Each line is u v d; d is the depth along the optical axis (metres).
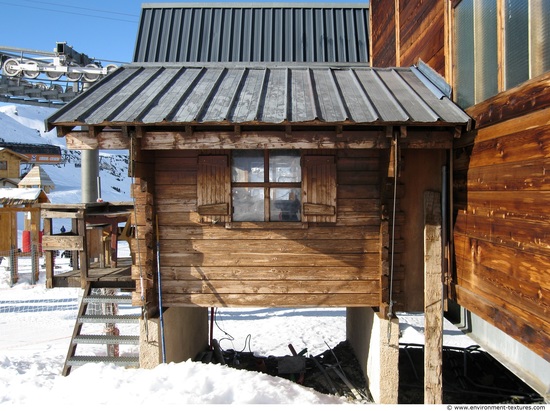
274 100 5.73
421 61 6.86
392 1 8.35
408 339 10.36
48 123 5.14
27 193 18.64
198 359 8.43
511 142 4.27
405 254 6.14
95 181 12.65
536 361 4.32
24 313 14.03
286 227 6.13
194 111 5.38
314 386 7.74
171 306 6.29
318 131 5.44
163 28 9.75
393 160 5.33
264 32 9.93
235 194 6.20
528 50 4.09
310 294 6.17
